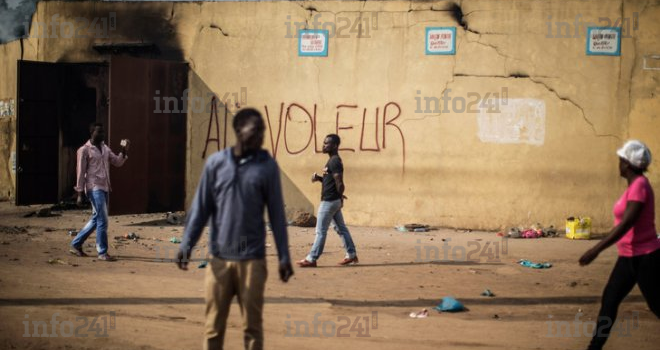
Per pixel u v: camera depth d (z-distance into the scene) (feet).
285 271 15.71
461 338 21.80
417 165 49.03
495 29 47.67
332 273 32.40
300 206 50.80
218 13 51.88
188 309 24.71
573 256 38.34
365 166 49.78
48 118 54.80
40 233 42.63
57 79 55.01
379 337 21.74
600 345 18.80
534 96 47.39
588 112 46.93
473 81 48.14
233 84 51.72
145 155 50.65
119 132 49.16
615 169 46.83
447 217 48.83
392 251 39.24
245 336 15.65
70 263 32.94
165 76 51.55
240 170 15.60
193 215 15.78
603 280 31.63
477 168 48.26
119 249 37.78
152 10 53.26
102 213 34.22
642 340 21.99
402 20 48.96
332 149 33.83
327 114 50.19
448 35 48.26
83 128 56.44
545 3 47.06
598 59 46.78
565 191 47.29
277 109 50.98
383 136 49.44
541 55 47.24
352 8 49.60
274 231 15.80
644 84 46.47
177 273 31.35
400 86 49.08
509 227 47.78
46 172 54.90
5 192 64.75
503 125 47.83
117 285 28.32
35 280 28.66
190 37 52.54
